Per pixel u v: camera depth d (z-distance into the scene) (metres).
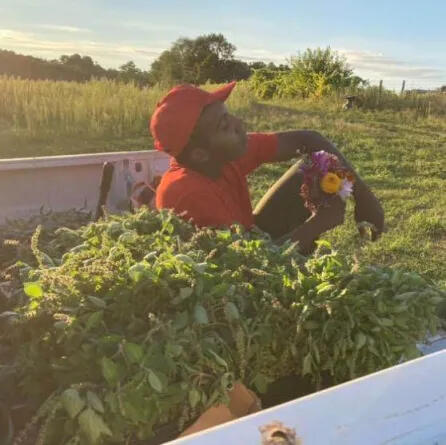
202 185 2.44
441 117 17.84
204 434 0.94
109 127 12.40
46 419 1.38
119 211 3.61
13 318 1.60
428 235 6.30
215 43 62.66
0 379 1.58
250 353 1.58
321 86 23.92
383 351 1.63
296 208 2.70
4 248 2.49
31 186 3.44
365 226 2.50
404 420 1.03
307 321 1.63
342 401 1.02
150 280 1.53
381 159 10.56
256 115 15.96
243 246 1.86
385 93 20.31
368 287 1.71
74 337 1.45
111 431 1.37
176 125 2.43
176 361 1.44
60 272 1.59
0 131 11.38
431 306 1.74
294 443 0.94
